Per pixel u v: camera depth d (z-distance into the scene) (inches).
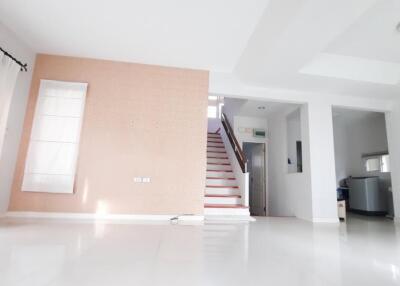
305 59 159.2
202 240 117.8
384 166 281.1
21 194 165.9
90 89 184.5
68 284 62.6
